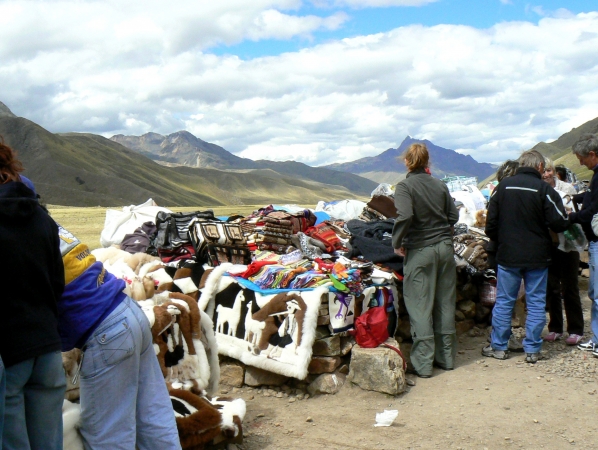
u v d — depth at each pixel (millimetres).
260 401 5930
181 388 4754
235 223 7738
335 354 6066
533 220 6469
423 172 6566
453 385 6094
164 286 6508
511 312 6844
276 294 6180
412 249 6480
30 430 2977
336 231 8602
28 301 2834
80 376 3293
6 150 2979
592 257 6602
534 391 5785
